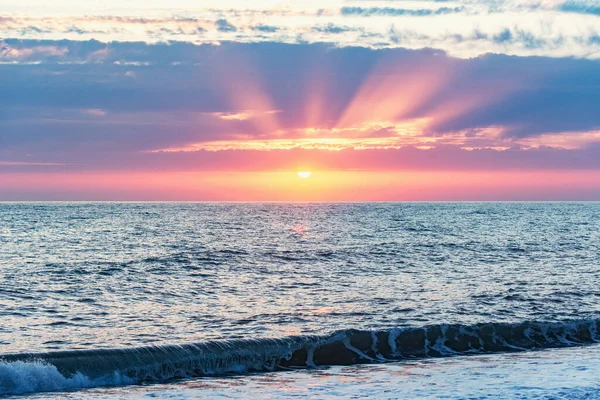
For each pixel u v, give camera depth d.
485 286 34.66
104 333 22.19
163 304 29.09
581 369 16.53
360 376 16.09
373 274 41.28
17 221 128.50
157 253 57.12
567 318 25.09
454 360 18.16
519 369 16.61
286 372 16.88
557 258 52.41
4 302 29.73
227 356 17.30
